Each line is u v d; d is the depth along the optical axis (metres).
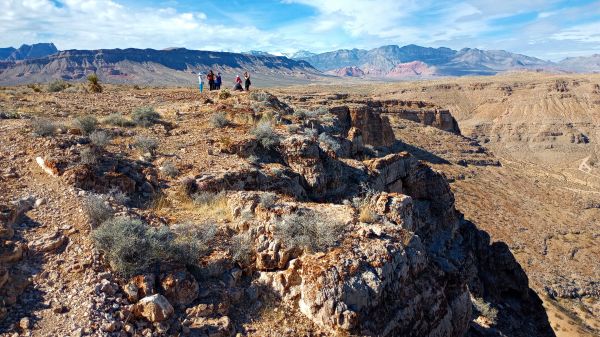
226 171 14.23
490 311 20.67
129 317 7.48
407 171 23.58
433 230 23.12
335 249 9.77
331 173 18.58
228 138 17.70
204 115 23.06
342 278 8.95
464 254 23.12
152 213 10.69
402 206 15.27
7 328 6.62
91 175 11.27
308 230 10.21
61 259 8.12
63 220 9.16
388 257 9.94
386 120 80.62
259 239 10.25
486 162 116.75
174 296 8.25
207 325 7.96
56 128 14.28
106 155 13.28
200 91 37.47
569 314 48.75
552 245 73.31
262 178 14.99
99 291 7.65
